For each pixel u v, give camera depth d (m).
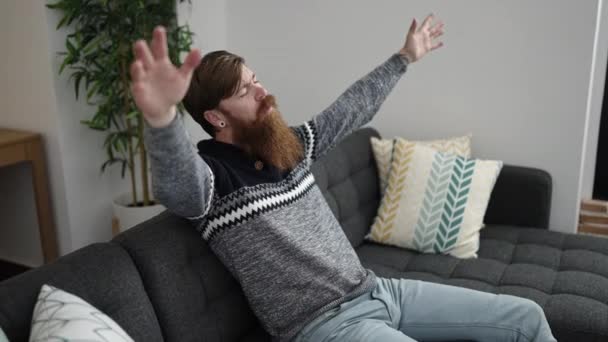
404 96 2.60
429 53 2.51
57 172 2.70
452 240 2.14
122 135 2.72
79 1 2.45
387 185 2.34
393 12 2.53
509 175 2.38
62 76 2.61
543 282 1.89
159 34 0.97
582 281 1.88
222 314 1.50
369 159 2.44
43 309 1.06
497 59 2.40
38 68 2.58
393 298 1.59
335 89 2.73
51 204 2.77
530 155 2.44
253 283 1.43
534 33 2.32
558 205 2.45
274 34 2.79
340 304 1.50
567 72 2.30
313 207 1.52
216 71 1.42
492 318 1.51
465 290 1.60
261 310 1.46
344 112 1.70
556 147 2.39
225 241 1.40
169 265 1.36
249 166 1.45
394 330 1.43
